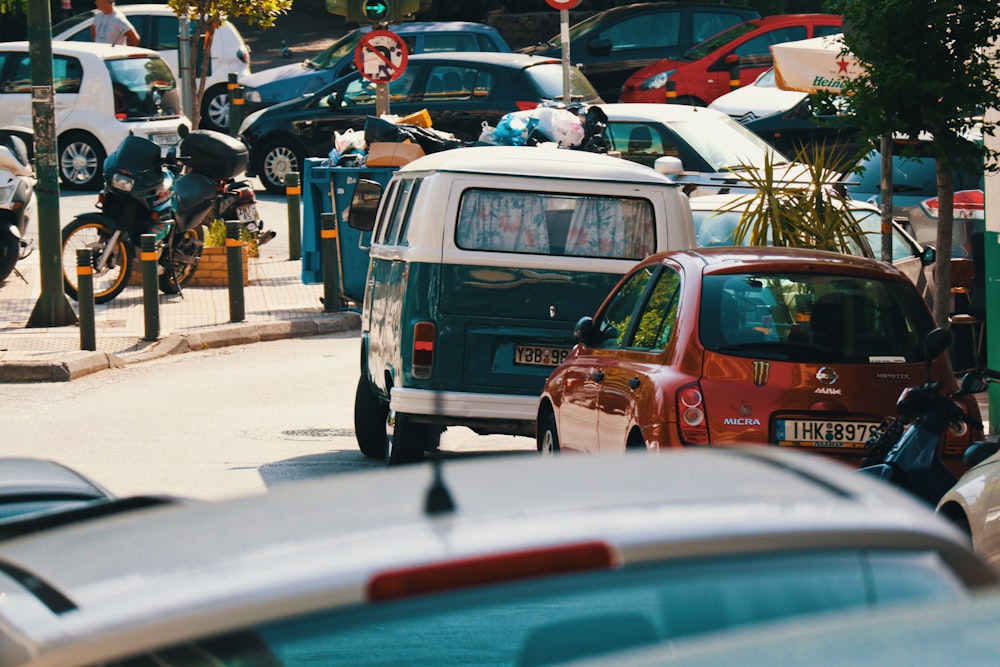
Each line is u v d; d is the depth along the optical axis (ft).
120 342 78.28
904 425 35.12
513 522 11.05
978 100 45.62
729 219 66.69
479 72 116.26
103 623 10.60
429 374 48.06
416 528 11.03
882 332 37.09
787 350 36.40
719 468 12.83
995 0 45.19
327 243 85.66
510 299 48.14
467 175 48.34
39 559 12.59
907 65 46.09
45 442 56.90
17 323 82.53
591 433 41.04
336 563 10.58
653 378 36.99
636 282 42.52
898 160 89.92
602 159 50.06
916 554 11.38
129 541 12.50
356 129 123.54
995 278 51.01
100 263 88.58
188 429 59.82
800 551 11.12
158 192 89.04
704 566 10.85
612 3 194.80
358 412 54.60
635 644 10.48
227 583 10.66
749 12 137.08
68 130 125.39
